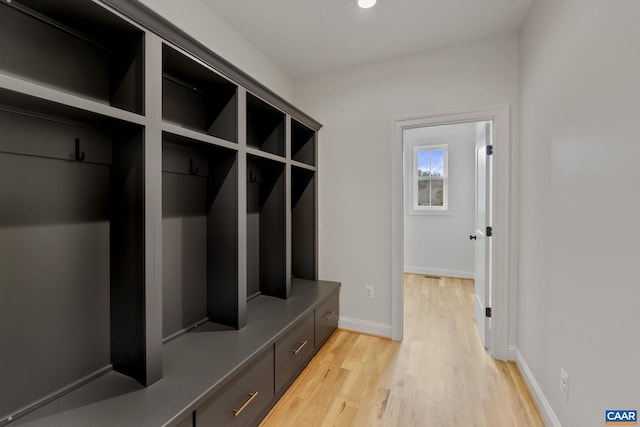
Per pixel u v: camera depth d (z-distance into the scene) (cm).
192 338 168
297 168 275
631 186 97
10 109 101
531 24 195
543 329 169
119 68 131
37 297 112
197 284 186
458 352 240
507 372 211
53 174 116
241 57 229
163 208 164
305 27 220
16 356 106
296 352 200
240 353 152
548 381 162
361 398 183
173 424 106
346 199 282
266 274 246
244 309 187
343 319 285
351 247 281
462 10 199
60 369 118
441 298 380
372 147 271
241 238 185
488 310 242
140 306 127
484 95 232
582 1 128
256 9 200
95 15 112
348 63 272
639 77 93
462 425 161
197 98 183
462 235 484
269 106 217
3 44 101
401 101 260
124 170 131
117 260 133
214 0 192
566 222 142
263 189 247
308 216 289
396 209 262
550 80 162
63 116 112
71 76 120
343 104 281
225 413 134
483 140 258
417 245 511
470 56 236
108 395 119
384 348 247
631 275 97
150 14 123
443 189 498
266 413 168
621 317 102
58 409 111
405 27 219
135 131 127
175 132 138
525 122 206
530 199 195
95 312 130
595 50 118
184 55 143
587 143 124
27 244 109
